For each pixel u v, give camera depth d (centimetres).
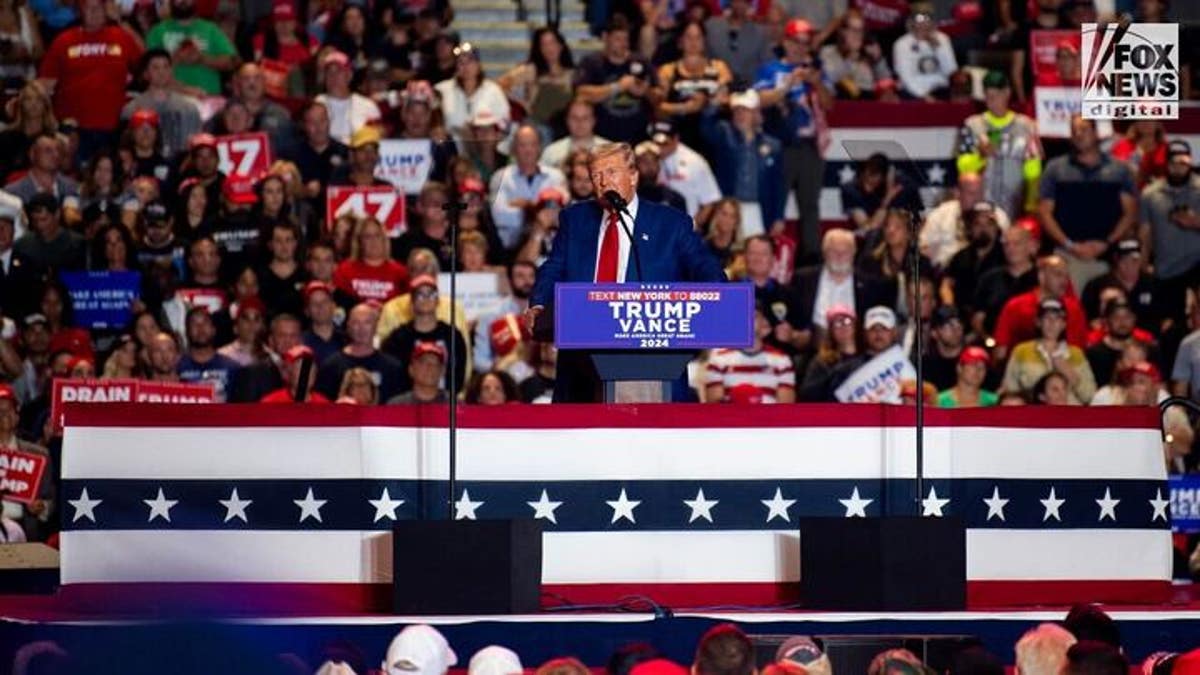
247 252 3166
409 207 3362
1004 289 3192
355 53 3684
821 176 3562
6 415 2703
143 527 1777
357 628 1644
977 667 1497
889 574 1703
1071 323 3112
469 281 3109
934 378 3056
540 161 3425
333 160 3403
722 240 3244
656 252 1883
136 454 1783
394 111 3578
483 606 1686
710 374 3009
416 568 1691
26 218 3219
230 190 3259
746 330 1742
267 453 1784
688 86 3525
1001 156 3538
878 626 1670
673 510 1795
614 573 1791
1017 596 1812
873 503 1808
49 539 2481
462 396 2998
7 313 3127
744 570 1795
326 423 1789
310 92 3644
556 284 1738
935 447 1817
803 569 1733
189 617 1652
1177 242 3412
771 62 3584
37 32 3678
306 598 1773
